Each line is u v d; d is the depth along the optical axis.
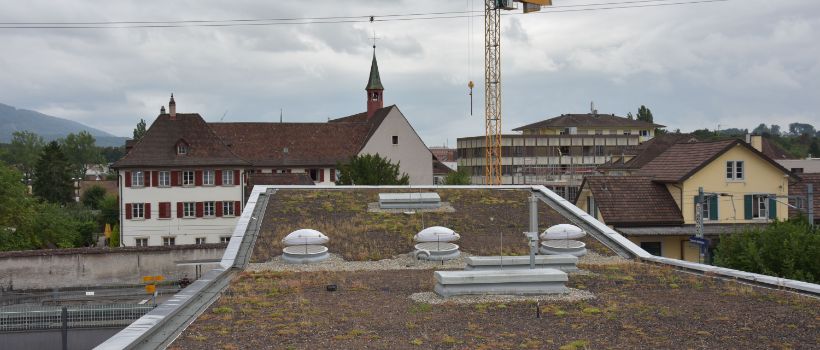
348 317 17.94
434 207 35.81
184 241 72.94
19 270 45.22
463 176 87.38
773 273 29.16
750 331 16.25
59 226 74.50
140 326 15.92
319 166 92.75
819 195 47.38
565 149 115.44
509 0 107.12
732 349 14.82
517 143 113.12
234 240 29.77
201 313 18.31
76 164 195.75
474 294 20.75
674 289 21.66
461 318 17.83
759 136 59.56
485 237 31.70
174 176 72.56
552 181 94.94
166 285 48.19
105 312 36.34
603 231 32.06
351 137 97.38
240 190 74.19
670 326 16.83
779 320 17.23
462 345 15.22
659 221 43.56
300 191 38.28
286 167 91.56
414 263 27.39
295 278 24.09
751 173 44.94
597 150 116.69
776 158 86.06
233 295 20.84
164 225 72.56
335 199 37.00
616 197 44.50
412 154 96.38
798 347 14.91
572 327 16.80
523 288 20.94
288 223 32.91
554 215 35.06
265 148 92.75
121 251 47.53
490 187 39.81
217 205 73.56
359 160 67.69
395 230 32.12
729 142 44.53
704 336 15.88
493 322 17.39
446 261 27.83
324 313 18.39
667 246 42.66
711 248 41.69
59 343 35.81
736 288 21.36
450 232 28.17
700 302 19.55
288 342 15.41
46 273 45.78
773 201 45.03
